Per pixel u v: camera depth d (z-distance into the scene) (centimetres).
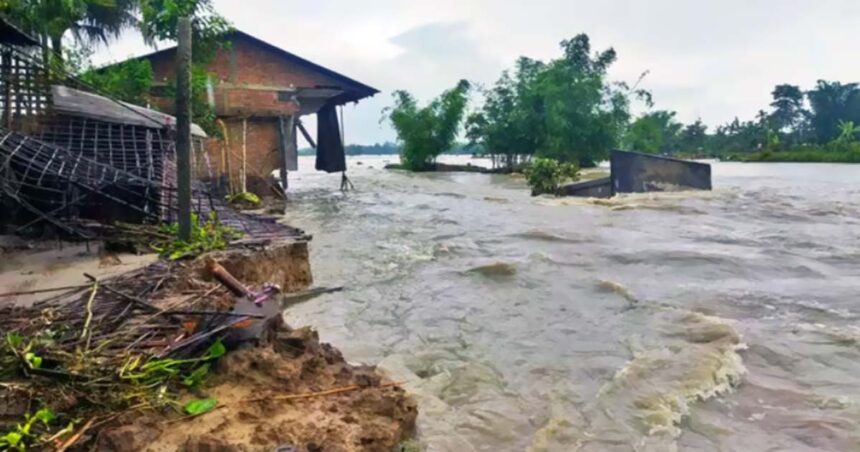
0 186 600
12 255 577
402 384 417
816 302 610
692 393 396
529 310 617
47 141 825
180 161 614
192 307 400
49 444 247
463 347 505
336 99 2319
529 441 339
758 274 755
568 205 1616
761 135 6384
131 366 307
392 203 1800
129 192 701
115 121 948
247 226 778
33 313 388
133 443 256
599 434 346
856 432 339
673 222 1255
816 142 6197
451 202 1805
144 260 567
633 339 515
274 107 1842
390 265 848
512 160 4025
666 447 330
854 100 6309
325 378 353
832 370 433
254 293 402
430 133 4112
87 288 444
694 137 6875
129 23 1894
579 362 464
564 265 828
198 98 1614
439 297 671
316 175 3688
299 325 566
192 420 285
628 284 711
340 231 1199
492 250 960
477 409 379
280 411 304
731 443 333
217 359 340
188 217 625
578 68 3809
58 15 1360
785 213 1361
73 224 664
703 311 590
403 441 329
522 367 456
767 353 467
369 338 530
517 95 3962
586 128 3609
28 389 280
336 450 269
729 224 1214
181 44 598
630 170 1864
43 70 927
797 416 362
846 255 861
